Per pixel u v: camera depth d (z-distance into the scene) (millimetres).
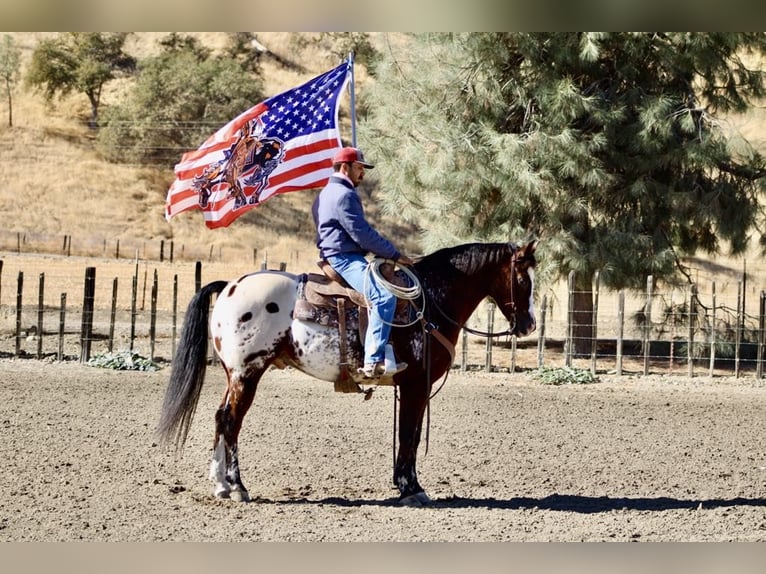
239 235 41875
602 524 7711
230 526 7426
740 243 19609
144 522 7461
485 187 19375
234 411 8172
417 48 20219
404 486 8312
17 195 42812
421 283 8445
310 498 8438
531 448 10742
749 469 9945
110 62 57031
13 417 11531
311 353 8086
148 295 28641
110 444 10312
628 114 19031
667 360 19031
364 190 44969
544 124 19234
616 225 19172
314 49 58625
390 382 8375
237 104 50406
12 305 24906
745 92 19953
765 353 18875
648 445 11047
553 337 21578
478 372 16891
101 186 44750
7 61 53812
